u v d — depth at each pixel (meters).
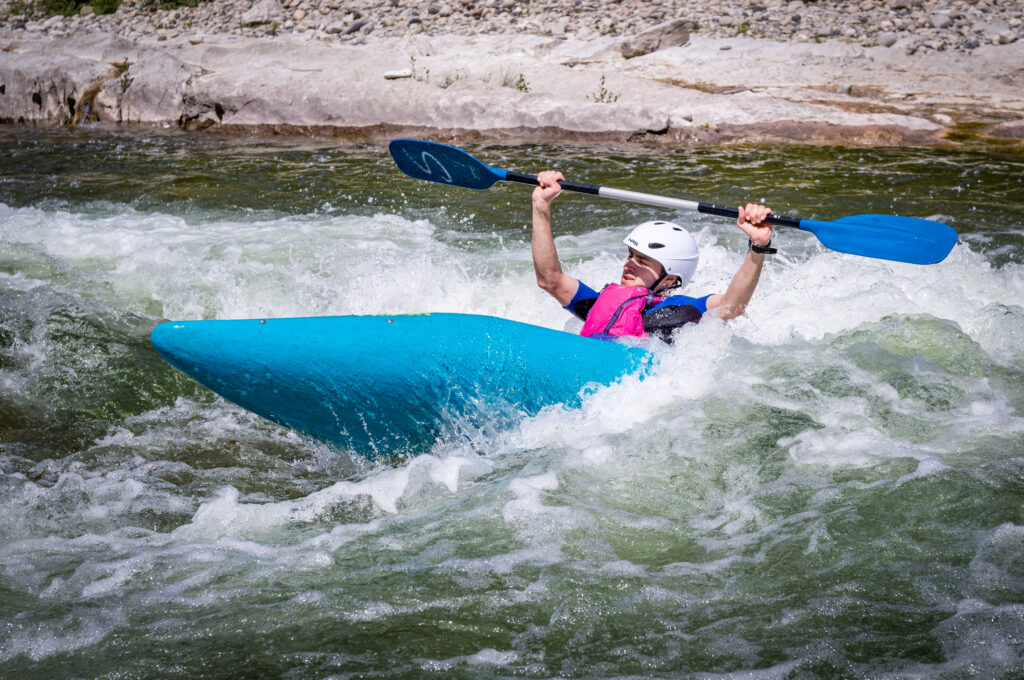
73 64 24.05
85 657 4.84
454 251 11.91
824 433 6.86
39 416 7.75
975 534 5.64
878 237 7.88
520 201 14.73
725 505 6.13
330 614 5.16
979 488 6.04
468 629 5.02
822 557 5.53
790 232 12.98
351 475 7.06
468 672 4.71
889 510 5.92
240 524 6.23
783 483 6.29
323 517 6.30
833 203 14.34
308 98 21.95
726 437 6.84
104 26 32.28
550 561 5.62
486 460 6.88
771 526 5.87
